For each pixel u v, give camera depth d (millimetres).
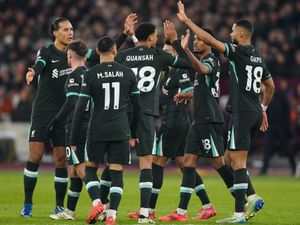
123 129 37031
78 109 36875
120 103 37062
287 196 55531
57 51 41938
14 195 53594
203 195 42531
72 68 39500
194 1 100625
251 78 39562
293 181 70125
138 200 51844
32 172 42094
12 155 88688
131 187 61250
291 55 91375
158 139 42844
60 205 41938
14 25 102188
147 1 100875
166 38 42031
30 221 39406
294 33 94938
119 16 99125
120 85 37062
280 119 77125
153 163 42844
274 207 48375
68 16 101938
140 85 39125
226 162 42406
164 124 42844
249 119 39438
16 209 45531
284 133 77375
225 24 94500
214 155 41250
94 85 36875
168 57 39375
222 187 62719
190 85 42656
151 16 98312
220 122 41250
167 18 95500
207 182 68188
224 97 82375
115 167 37219
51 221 39469
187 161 41156
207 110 40938
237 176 39438
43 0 105812
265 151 78188
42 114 41906
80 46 39406
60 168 41875
